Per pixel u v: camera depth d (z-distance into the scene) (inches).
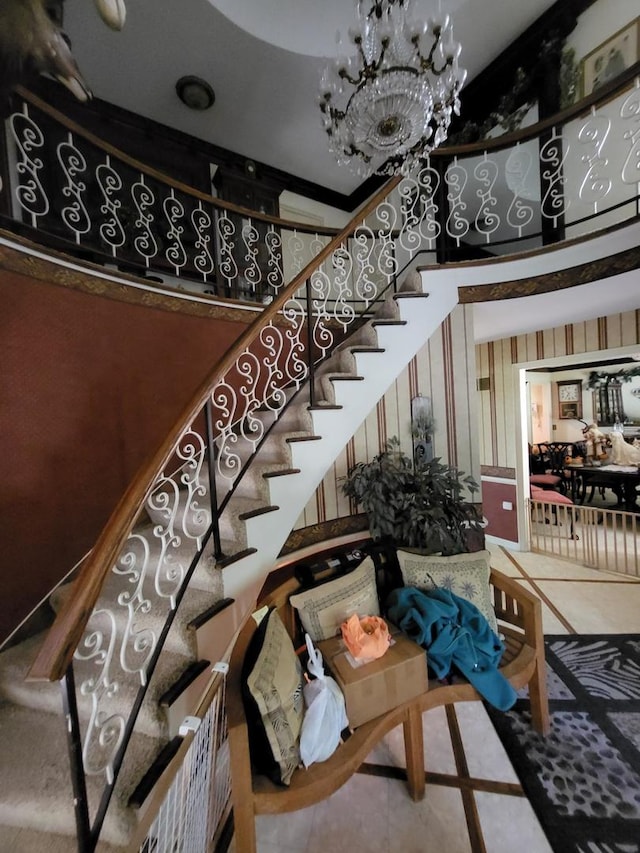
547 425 299.9
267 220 106.3
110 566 34.5
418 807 55.2
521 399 152.6
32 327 61.9
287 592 70.4
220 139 135.4
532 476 231.0
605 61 95.4
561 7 99.8
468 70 122.4
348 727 52.7
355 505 94.9
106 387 73.4
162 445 43.2
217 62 106.6
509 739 66.0
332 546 92.4
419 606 65.9
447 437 97.7
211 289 127.7
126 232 109.7
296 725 48.1
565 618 103.1
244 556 60.5
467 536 91.0
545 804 54.4
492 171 128.5
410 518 78.0
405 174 84.0
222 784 55.3
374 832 52.2
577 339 127.8
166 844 35.8
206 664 51.5
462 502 85.3
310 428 77.4
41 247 63.4
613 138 95.0
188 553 60.9
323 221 171.0
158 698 45.5
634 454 221.1
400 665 55.7
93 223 104.3
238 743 43.4
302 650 65.7
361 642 57.7
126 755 42.5
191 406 48.4
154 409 82.4
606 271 80.0
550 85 106.7
